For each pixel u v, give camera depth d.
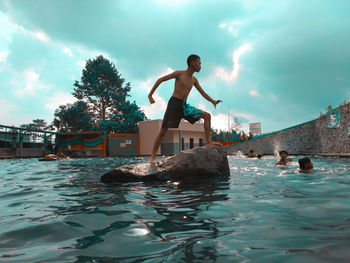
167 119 4.93
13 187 3.70
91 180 4.55
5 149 22.45
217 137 32.72
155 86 4.91
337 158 12.20
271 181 3.87
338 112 17.08
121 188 3.47
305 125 21.83
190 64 4.88
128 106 33.59
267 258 1.11
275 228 1.56
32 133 25.16
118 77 42.19
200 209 2.12
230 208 2.12
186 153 4.77
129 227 1.66
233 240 1.37
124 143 27.64
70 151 26.70
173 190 3.21
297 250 1.20
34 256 1.21
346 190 2.92
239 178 4.38
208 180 4.22
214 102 5.42
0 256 1.21
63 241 1.42
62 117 35.94
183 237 1.44
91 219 1.88
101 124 31.66
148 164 4.81
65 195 2.96
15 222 1.82
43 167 8.45
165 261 1.12
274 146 23.22
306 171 5.22
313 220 1.71
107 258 1.17
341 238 1.34
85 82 39.81
